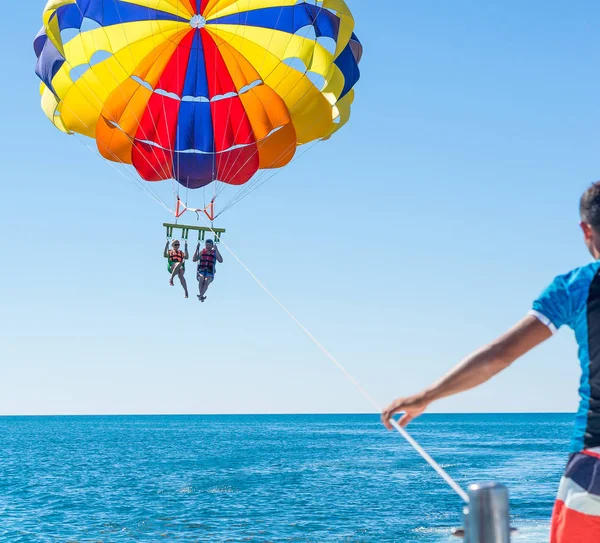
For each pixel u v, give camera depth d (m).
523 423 198.38
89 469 45.34
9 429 153.00
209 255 15.36
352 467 44.72
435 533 20.98
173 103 15.02
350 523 23.20
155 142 15.00
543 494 28.89
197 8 14.29
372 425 179.75
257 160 15.22
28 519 25.38
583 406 2.49
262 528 22.59
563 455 53.69
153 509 27.16
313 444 78.50
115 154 14.95
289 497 29.97
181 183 15.48
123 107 14.50
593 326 2.42
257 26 14.10
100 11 13.59
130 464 49.22
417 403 2.48
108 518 25.31
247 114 14.77
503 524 1.84
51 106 14.82
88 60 14.10
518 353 2.45
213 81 14.84
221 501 28.95
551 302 2.47
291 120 14.46
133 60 14.30
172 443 82.19
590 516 2.41
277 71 14.31
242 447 72.25
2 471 44.31
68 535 22.20
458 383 2.43
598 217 2.49
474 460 49.44
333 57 13.55
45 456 59.00
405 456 55.06
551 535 2.53
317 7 13.60
